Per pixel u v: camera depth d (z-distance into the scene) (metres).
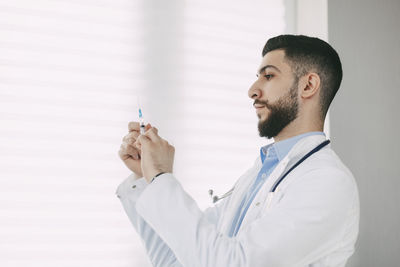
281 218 0.92
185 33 1.99
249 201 1.18
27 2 1.78
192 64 1.99
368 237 2.02
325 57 1.17
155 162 1.05
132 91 1.88
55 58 1.79
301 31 2.18
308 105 1.16
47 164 1.74
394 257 2.06
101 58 1.85
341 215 0.95
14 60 1.74
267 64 1.18
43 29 1.79
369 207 2.03
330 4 2.04
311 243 0.91
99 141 1.81
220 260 0.89
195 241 0.92
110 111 1.84
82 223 1.76
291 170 1.09
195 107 1.97
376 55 2.12
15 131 1.71
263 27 2.14
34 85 1.75
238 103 2.05
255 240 0.90
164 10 1.96
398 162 2.12
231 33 2.07
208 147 1.97
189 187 1.93
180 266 1.18
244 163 2.03
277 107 1.15
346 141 2.01
